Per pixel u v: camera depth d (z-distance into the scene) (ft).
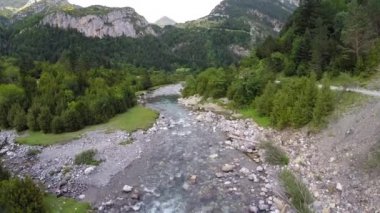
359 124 113.91
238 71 265.34
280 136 138.41
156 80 463.01
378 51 164.96
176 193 96.53
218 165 114.42
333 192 87.56
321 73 180.96
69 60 359.87
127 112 207.31
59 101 182.09
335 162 101.91
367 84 150.71
